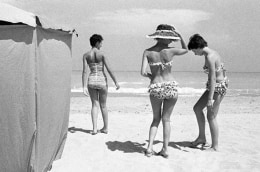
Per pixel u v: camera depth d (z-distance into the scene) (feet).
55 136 15.25
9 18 11.44
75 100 53.67
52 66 14.30
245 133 23.66
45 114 13.75
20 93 12.48
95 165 15.75
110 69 21.44
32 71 12.46
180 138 21.90
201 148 19.24
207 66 17.88
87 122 27.25
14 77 12.39
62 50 15.46
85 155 17.30
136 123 27.20
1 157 12.75
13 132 12.64
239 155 17.85
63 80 15.72
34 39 12.46
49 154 14.67
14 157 12.80
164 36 16.20
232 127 26.12
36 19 12.55
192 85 131.23
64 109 16.17
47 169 14.69
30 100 12.50
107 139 20.86
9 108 12.51
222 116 33.12
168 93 16.39
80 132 22.65
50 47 14.05
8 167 12.85
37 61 12.61
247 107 45.42
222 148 19.25
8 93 12.44
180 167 15.64
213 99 17.95
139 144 19.92
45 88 13.61
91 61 21.52
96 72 21.52
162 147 18.43
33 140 12.76
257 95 73.77
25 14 12.15
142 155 17.51
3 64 12.32
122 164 15.96
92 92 21.81
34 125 12.66
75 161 16.25
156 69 16.63
